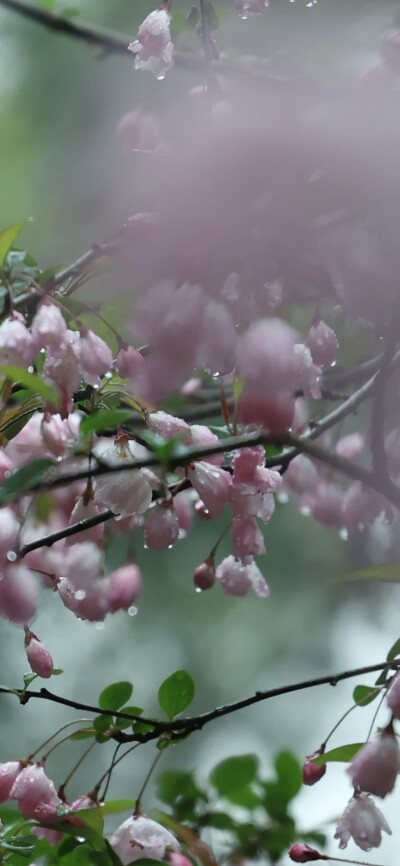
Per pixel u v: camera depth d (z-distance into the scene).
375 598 4.21
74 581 1.67
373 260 1.61
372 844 1.65
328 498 1.80
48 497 1.68
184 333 1.59
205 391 1.83
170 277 1.60
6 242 1.61
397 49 1.65
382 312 1.63
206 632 4.52
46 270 1.64
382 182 1.61
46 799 1.67
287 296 1.62
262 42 1.82
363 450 1.83
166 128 1.70
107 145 1.87
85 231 1.83
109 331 1.66
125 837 1.70
